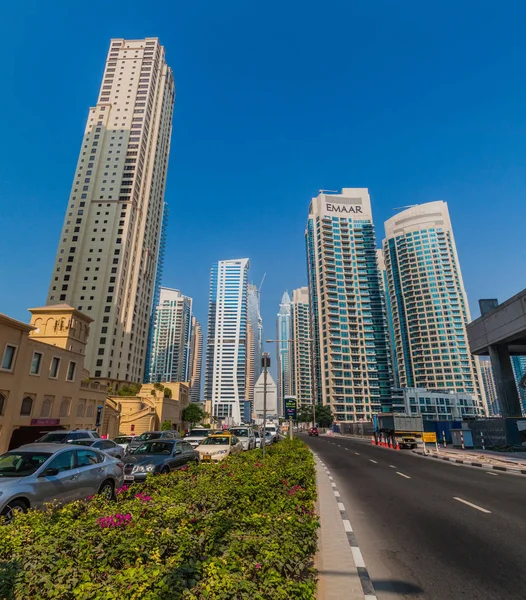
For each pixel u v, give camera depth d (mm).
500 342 34906
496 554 5984
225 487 7672
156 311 184875
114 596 3119
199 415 83438
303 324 199250
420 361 168250
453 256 174500
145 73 113438
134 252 100250
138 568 3625
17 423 26688
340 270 148750
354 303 146000
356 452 29609
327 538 6809
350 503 10172
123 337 93250
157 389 68062
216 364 190625
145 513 5699
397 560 5797
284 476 9516
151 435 27281
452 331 164250
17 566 3752
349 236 153375
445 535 7090
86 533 4758
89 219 98000
